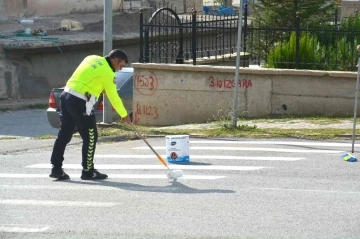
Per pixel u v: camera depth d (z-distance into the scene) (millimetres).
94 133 21375
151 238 15578
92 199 19000
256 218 17016
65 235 15891
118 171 22531
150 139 28188
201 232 15945
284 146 25969
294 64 34188
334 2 40938
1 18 70062
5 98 57344
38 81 59656
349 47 34094
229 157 24281
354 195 19141
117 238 15609
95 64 21312
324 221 16750
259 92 32781
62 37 62625
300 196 19062
